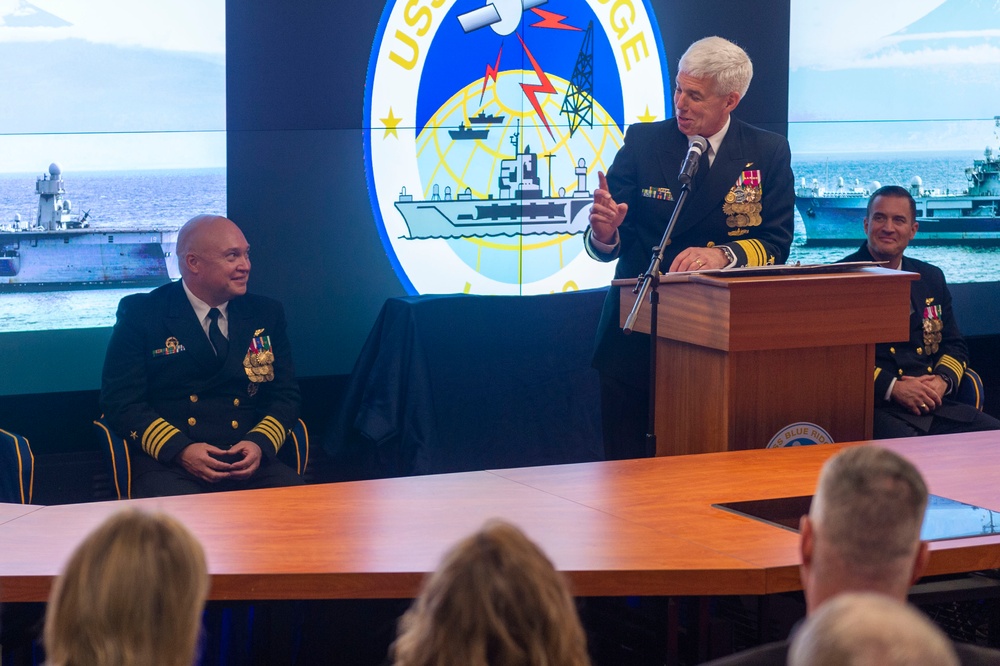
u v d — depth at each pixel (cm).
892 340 371
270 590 240
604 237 394
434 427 507
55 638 127
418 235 557
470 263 568
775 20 598
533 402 550
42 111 488
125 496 413
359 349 552
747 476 319
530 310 547
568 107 575
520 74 565
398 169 549
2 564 249
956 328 505
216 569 241
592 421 562
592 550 254
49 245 494
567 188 580
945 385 488
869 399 374
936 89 625
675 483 312
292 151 530
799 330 356
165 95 506
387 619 337
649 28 584
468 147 561
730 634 275
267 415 439
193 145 514
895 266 499
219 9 510
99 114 496
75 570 128
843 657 92
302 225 537
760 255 407
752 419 358
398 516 282
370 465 516
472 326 534
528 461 548
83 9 489
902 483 169
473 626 123
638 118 589
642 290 363
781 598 291
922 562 182
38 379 498
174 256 516
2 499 382
